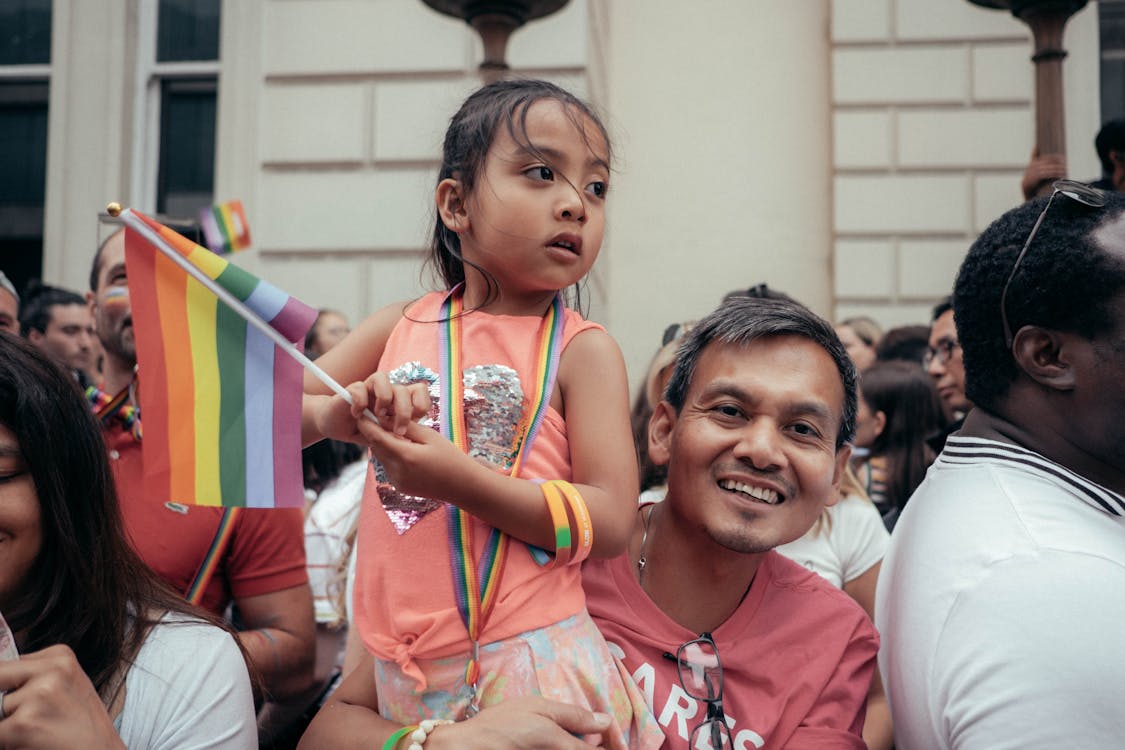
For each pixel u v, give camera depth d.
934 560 1.64
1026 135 6.67
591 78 6.15
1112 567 1.48
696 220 7.01
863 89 6.77
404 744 1.46
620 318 7.00
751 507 1.63
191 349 1.47
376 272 6.12
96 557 1.52
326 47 6.21
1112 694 1.40
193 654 1.54
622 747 1.53
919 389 3.66
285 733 2.50
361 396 1.41
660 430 1.80
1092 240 1.60
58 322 4.02
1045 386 1.67
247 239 4.45
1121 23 6.79
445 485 1.43
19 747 1.28
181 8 6.52
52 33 6.50
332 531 3.03
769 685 1.69
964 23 6.72
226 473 1.46
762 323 1.68
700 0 7.12
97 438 1.56
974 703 1.49
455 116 1.76
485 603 1.50
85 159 6.40
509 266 1.62
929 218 6.71
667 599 1.75
